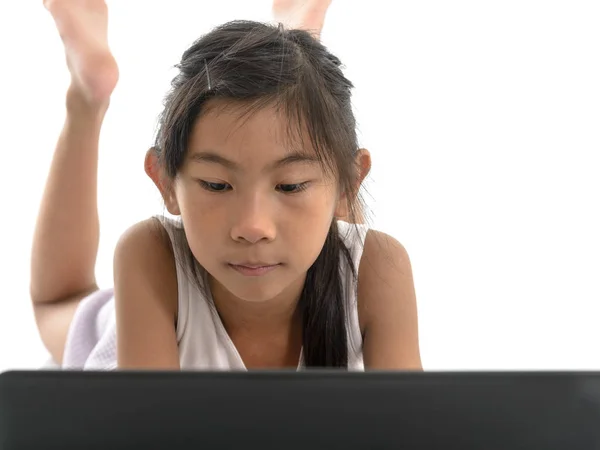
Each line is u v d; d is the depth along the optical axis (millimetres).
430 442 608
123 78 1957
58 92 1985
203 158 1042
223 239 1053
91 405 611
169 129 1095
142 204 1887
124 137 1931
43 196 1585
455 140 1994
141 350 1263
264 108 1034
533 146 1986
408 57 2045
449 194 1951
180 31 1977
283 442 609
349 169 1142
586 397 606
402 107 2020
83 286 1666
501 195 1952
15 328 1750
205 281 1297
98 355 1486
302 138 1045
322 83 1098
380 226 1890
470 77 2037
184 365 1326
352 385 609
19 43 2000
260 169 1031
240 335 1329
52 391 612
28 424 612
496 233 1907
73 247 1594
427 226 1898
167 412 609
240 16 1970
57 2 1554
